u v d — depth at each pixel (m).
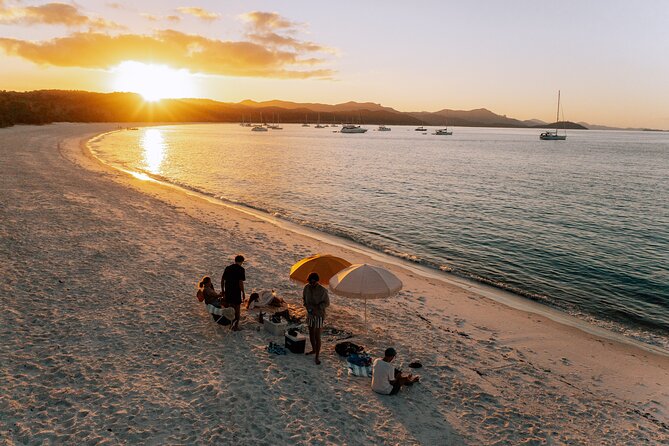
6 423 6.92
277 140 138.75
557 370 10.65
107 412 7.41
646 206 35.53
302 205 32.81
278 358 9.73
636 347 12.51
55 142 71.88
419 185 45.19
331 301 13.76
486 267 19.97
